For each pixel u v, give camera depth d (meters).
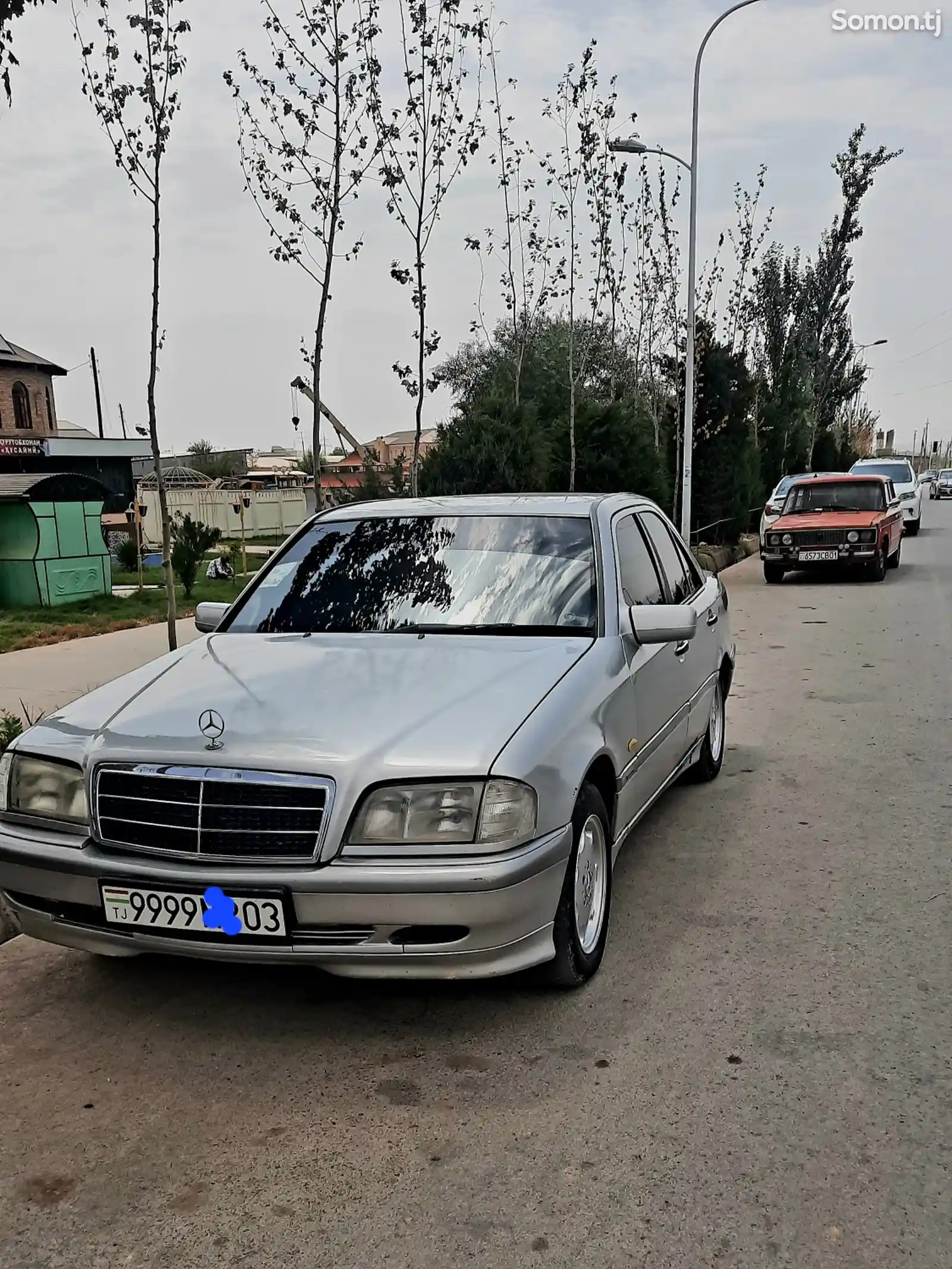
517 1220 2.47
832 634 11.45
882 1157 2.66
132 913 3.09
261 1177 2.65
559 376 21.41
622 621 4.16
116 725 3.36
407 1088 3.02
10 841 3.28
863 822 5.26
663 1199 2.53
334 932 2.99
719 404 21.41
